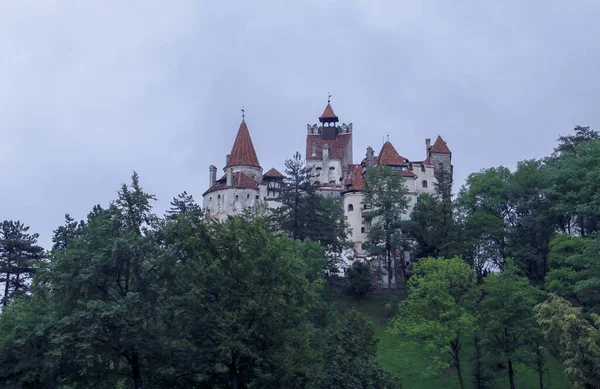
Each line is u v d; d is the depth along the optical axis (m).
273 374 37.69
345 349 42.03
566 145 95.44
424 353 59.16
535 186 85.81
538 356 54.41
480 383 57.72
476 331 56.62
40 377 38.88
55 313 37.94
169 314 38.69
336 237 81.38
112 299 37.16
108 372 37.94
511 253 80.06
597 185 70.94
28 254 75.56
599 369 39.47
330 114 123.88
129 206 40.59
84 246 39.06
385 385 41.75
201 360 37.34
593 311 53.47
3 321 45.56
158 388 38.62
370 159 110.69
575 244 64.88
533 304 59.00
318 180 115.31
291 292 40.75
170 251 38.03
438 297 57.19
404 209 91.25
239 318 37.25
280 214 79.44
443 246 80.19
